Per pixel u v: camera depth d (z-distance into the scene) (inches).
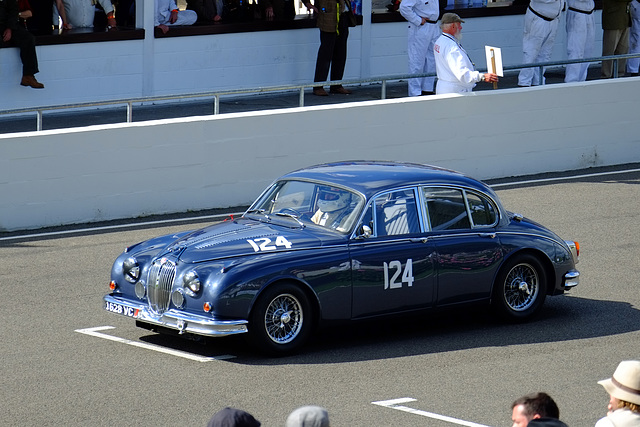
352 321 843.4
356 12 1931.6
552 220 1300.4
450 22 1494.8
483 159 1541.6
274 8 1898.4
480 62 2089.1
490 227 908.0
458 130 1514.5
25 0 1697.8
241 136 1365.7
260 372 777.6
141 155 1305.4
